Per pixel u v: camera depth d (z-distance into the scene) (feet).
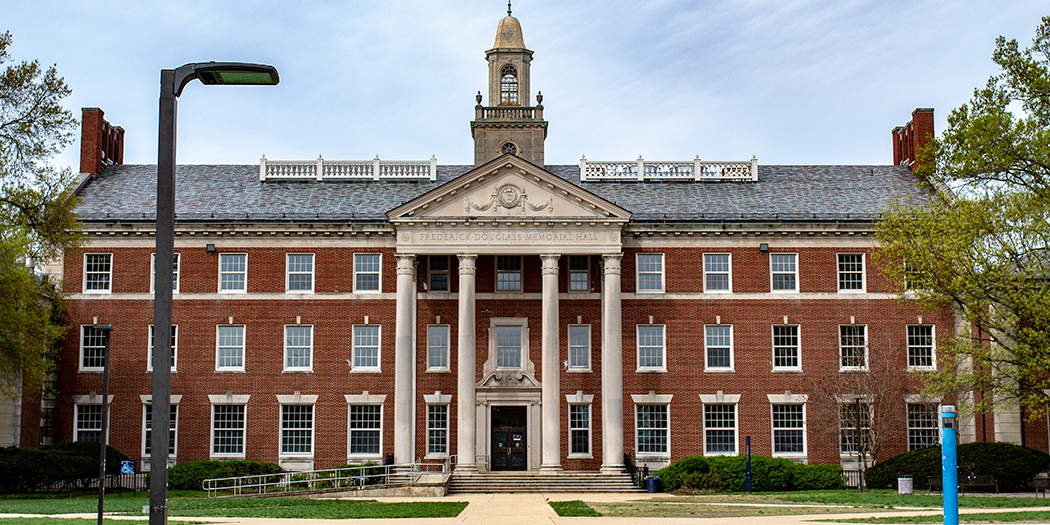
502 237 180.65
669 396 185.16
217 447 184.44
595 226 180.96
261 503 140.15
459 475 171.73
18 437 173.27
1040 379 152.15
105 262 188.96
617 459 174.70
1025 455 159.33
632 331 186.91
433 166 207.62
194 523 103.40
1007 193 136.36
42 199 159.12
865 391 173.68
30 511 119.44
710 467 169.68
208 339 186.50
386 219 187.73
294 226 187.01
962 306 140.56
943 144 138.72
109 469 173.27
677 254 188.85
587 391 185.88
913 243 143.23
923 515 110.83
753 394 185.26
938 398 181.37
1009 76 135.54
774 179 209.26
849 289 188.55
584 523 106.32
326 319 187.32
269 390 185.47
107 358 121.49
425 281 189.26
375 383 185.57
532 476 171.94
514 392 186.19
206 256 188.65
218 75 61.87
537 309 188.65
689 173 208.13
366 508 129.90
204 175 209.56
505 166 181.47
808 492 161.58
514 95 217.15
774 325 187.42
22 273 155.02
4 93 156.04
